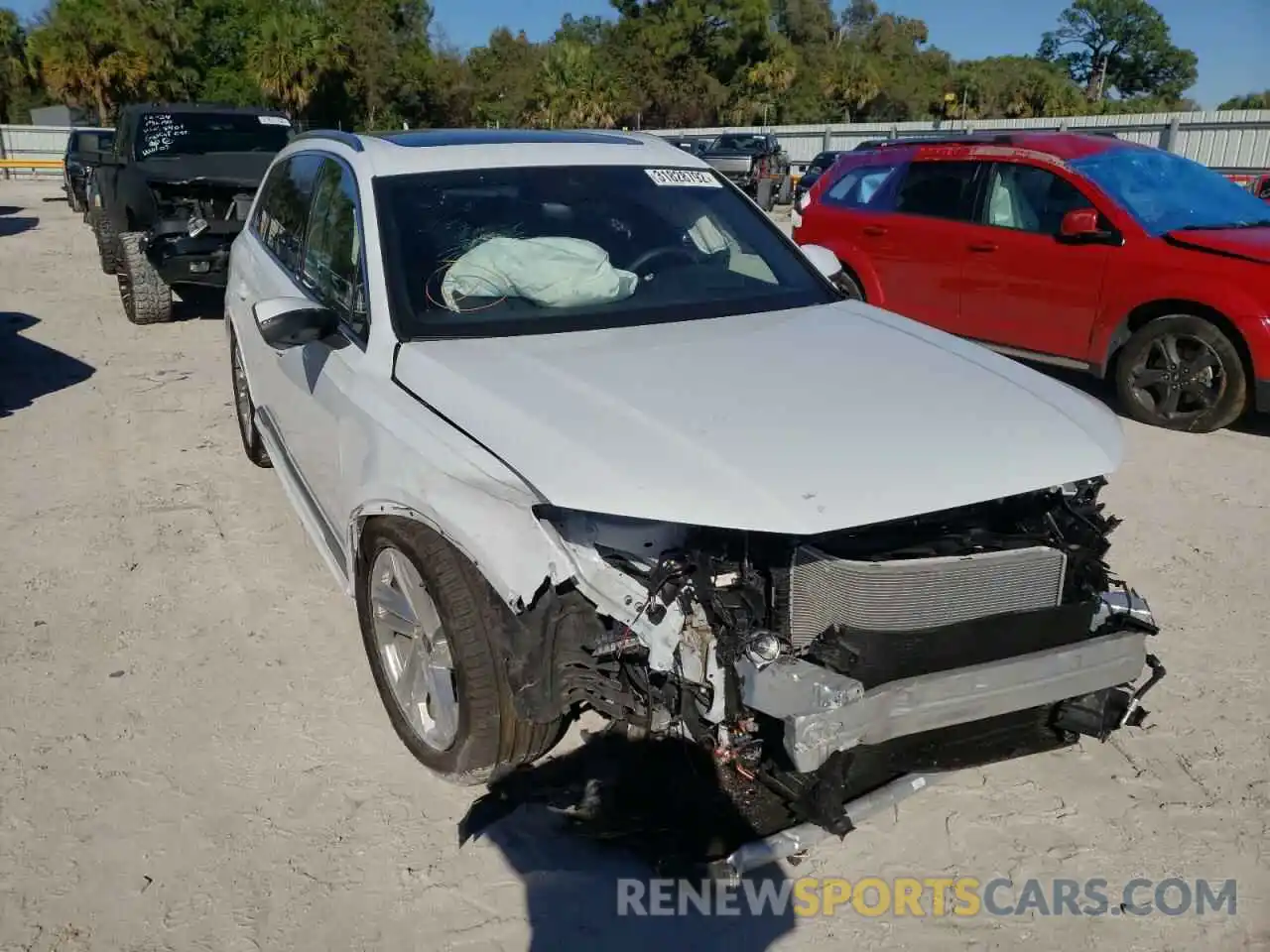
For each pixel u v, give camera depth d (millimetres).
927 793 3209
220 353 8711
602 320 3488
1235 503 5508
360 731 3490
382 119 59219
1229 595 4469
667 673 2627
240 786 3209
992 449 2750
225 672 3838
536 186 3926
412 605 3135
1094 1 82188
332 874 2861
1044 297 7180
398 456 3006
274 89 48062
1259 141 21719
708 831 2840
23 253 14453
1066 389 3213
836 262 4336
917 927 2699
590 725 3389
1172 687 3775
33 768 3285
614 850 2928
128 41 49156
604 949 2619
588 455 2584
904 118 70812
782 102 68500
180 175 9633
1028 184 7344
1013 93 67188
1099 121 29500
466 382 2986
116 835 3000
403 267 3477
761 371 3107
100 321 10008
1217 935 2678
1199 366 6543
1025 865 2914
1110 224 6848
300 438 4027
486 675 2869
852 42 78625
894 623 2674
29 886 2809
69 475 5801
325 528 3918
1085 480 2900
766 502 2463
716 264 3926
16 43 60812
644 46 67188
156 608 4305
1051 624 2801
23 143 34938
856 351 3340
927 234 7809
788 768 2693
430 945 2633
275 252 4773
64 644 4020
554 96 55250
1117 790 3219
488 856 2916
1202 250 6414
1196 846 2984
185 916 2715
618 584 2646
